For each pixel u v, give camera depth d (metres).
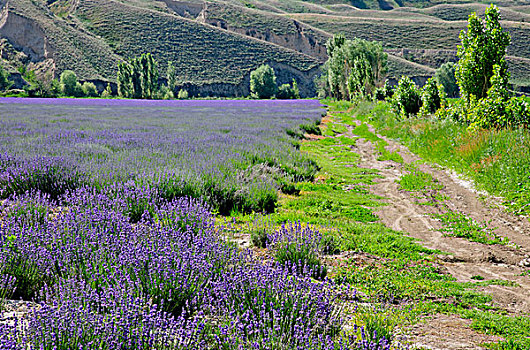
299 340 3.11
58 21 136.88
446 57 167.88
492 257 6.70
